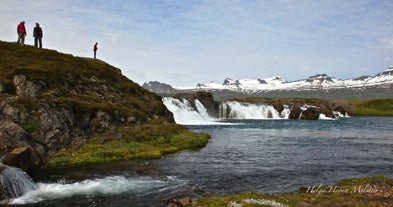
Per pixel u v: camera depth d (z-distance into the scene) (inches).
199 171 1124.5
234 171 1129.4
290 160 1355.8
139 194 853.8
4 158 956.0
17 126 1227.2
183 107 3998.5
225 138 2164.1
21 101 1360.7
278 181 1000.9
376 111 7327.8
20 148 1074.7
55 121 1365.7
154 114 2097.7
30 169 1057.5
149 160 1295.5
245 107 5022.1
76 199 813.2
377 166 1247.5
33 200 802.8
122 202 791.1
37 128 1293.1
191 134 1925.4
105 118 1588.3
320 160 1364.4
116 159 1264.8
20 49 1879.9
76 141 1369.3
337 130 3004.4
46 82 1603.1
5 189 805.2
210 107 4623.5
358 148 1755.7
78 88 1807.3
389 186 903.1
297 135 2466.8
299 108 5128.0
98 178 1007.6
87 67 2065.7
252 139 2128.4
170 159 1332.4
